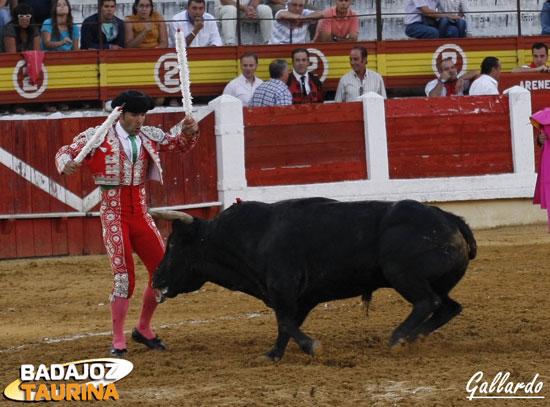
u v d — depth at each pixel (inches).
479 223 883.4
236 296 591.5
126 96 413.7
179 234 409.7
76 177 791.1
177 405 336.2
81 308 573.9
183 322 512.4
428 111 868.0
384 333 457.4
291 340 443.2
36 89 866.8
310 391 346.9
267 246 394.0
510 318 482.3
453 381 354.3
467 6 992.2
